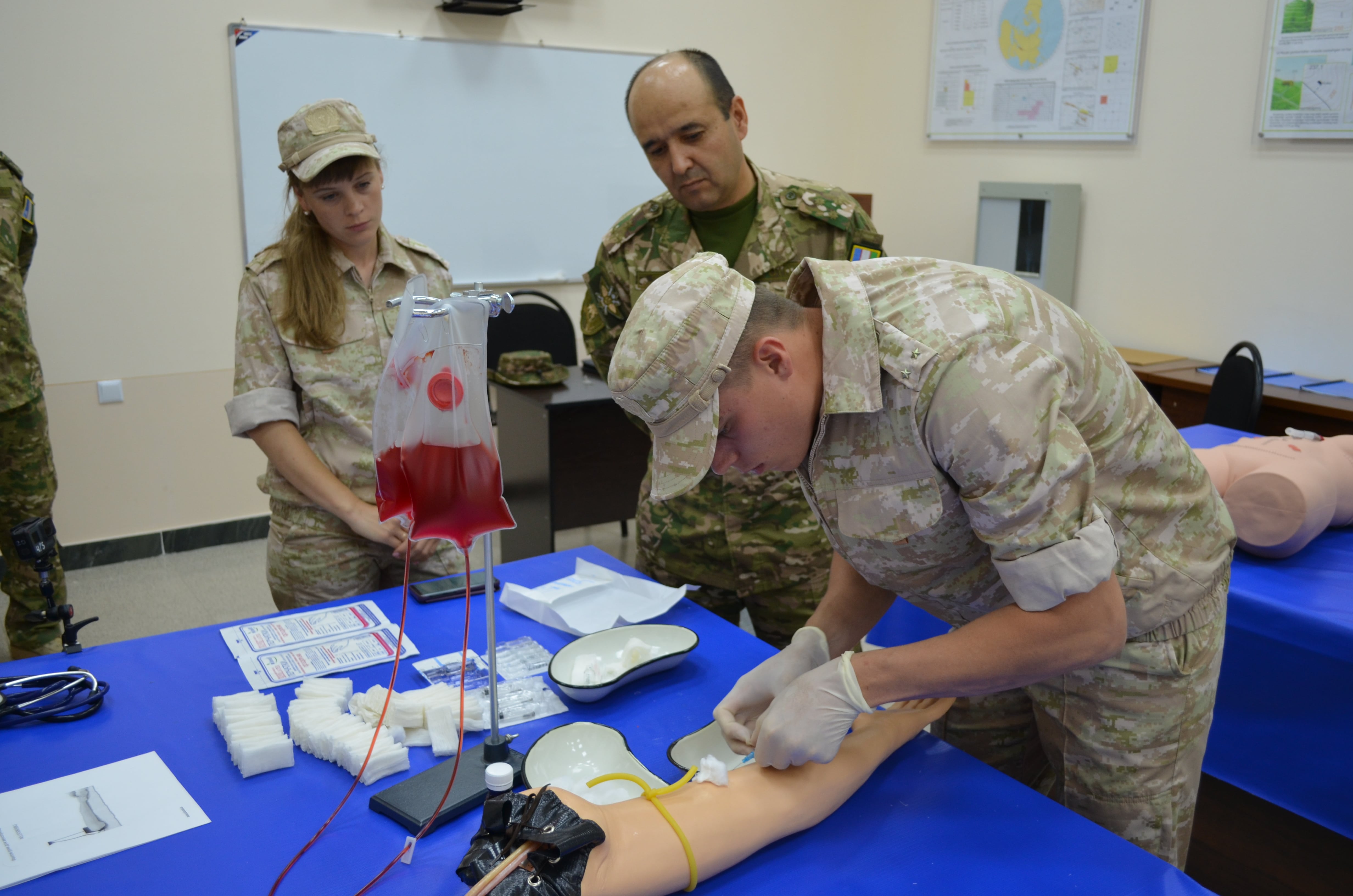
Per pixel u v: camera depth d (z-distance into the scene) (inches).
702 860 36.3
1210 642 46.2
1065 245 159.2
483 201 166.1
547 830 34.4
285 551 73.0
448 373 39.0
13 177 98.7
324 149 65.9
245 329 69.9
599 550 72.0
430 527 40.9
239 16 140.8
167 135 139.0
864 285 40.1
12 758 44.4
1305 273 132.2
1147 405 43.4
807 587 72.5
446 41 156.7
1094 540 36.5
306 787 42.5
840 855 38.7
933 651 38.9
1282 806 64.6
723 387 37.3
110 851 37.9
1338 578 65.4
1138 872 37.6
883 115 194.4
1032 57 162.7
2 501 98.4
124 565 143.5
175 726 47.4
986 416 35.9
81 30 131.0
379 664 54.0
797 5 187.8
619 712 49.1
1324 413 115.5
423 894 36.1
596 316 79.7
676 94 66.0
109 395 140.8
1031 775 59.7
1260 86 133.3
